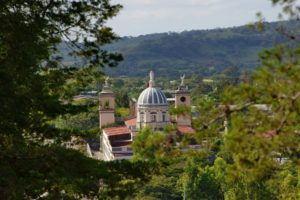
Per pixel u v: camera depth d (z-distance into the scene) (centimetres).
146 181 3081
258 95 1888
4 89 2662
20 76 2812
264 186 8444
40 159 2859
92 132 3506
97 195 2989
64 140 3219
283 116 1858
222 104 1975
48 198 3011
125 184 3045
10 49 2778
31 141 3078
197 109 2073
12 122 2795
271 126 1866
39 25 2905
